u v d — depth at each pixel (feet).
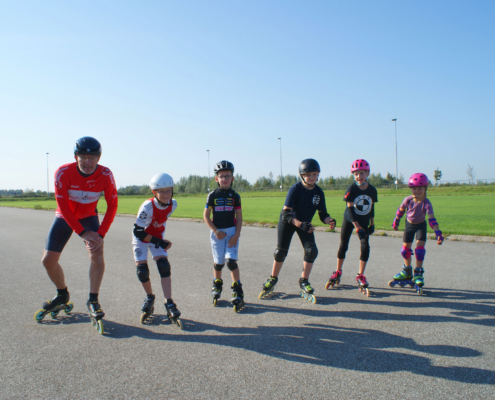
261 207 78.69
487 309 12.28
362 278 14.65
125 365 8.48
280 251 14.10
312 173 13.74
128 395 7.15
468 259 20.29
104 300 13.79
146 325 11.20
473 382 7.54
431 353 8.95
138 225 11.41
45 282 16.79
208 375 7.94
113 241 30.07
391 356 8.81
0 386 7.56
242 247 26.11
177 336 10.27
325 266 19.44
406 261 15.44
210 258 22.00
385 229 32.48
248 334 10.36
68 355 9.08
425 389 7.28
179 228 39.58
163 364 8.52
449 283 15.62
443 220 39.52
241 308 12.66
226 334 10.37
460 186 191.21
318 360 8.64
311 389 7.31
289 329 10.71
